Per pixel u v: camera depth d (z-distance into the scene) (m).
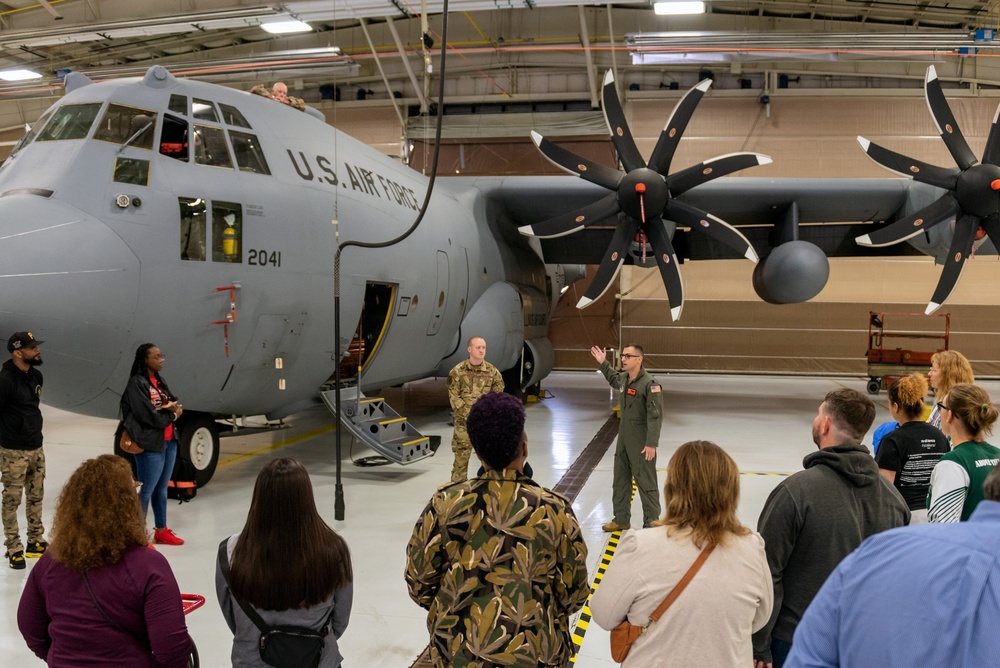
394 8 13.87
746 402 16.61
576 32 21.44
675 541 2.47
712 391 18.86
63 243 6.55
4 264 6.25
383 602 5.23
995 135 11.09
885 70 21.75
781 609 2.96
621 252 11.37
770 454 10.72
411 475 9.37
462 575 2.48
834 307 22.84
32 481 5.95
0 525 7.18
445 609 2.49
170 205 7.18
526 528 2.49
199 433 8.20
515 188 13.64
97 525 2.54
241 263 7.67
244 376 8.09
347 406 9.00
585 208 11.29
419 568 2.59
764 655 2.87
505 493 2.53
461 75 22.75
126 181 7.04
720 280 23.38
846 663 1.37
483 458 2.58
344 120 23.45
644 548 2.49
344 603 2.79
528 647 2.41
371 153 10.41
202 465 8.24
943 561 1.31
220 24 15.06
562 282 19.00
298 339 8.47
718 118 22.52
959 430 3.55
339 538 2.79
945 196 11.24
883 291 22.84
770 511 2.93
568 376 22.89
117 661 2.57
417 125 22.81
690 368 23.44
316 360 8.88
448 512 2.55
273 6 14.25
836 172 22.23
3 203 6.71
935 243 12.53
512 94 22.47
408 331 10.50
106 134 7.21
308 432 12.79
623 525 6.86
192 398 7.82
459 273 11.80
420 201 10.93
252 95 8.66
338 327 7.38
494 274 13.65
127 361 7.10
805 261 12.16
